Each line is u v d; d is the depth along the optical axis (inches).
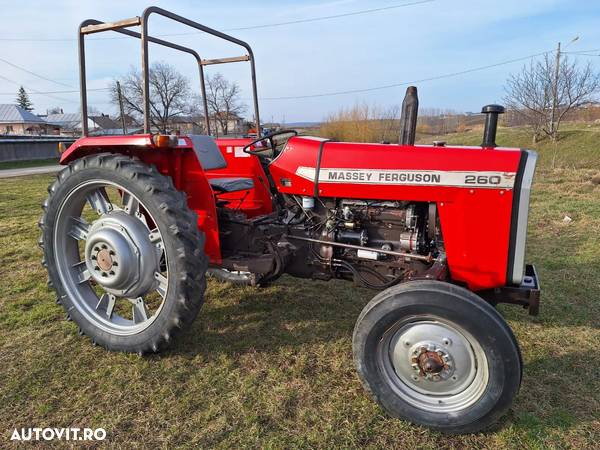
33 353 108.0
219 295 142.9
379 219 101.0
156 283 106.7
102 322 111.0
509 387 76.1
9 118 2116.1
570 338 114.7
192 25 114.2
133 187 99.9
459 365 80.4
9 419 85.4
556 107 832.3
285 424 83.4
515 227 88.0
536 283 94.3
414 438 79.8
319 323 123.8
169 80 1443.2
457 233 91.1
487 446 78.2
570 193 311.9
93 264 107.7
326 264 106.1
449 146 95.9
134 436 80.8
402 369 84.1
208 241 112.4
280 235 111.4
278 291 145.9
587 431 81.2
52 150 1243.2
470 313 76.2
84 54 107.1
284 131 119.5
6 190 426.6
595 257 174.1
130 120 1455.5
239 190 128.6
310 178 102.5
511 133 969.5
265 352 108.3
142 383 95.9
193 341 113.3
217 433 81.0
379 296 83.2
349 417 85.1
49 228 113.6
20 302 138.0
